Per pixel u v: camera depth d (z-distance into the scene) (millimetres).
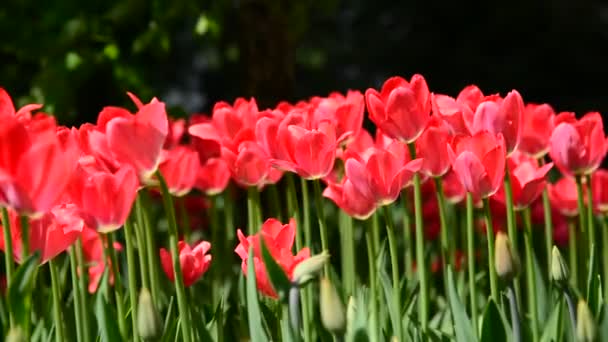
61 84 6023
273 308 2971
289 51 6137
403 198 3688
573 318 2553
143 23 6336
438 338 2824
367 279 4293
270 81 6047
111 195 2420
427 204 4812
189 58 15859
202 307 3322
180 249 2877
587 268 3281
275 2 6047
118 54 6145
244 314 3160
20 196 2117
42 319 2861
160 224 6039
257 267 2457
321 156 2727
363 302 2863
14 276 2098
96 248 3203
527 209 3240
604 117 15914
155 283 2920
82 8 6148
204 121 4086
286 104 3607
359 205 2756
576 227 4172
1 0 6184
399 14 16688
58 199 2203
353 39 16750
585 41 16125
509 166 3182
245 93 6133
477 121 2811
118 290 2658
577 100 16109
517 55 16266
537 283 3240
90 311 3047
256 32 6031
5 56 6770
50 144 2098
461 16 16406
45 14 6164
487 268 4043
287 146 2762
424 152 2977
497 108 2771
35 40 6137
